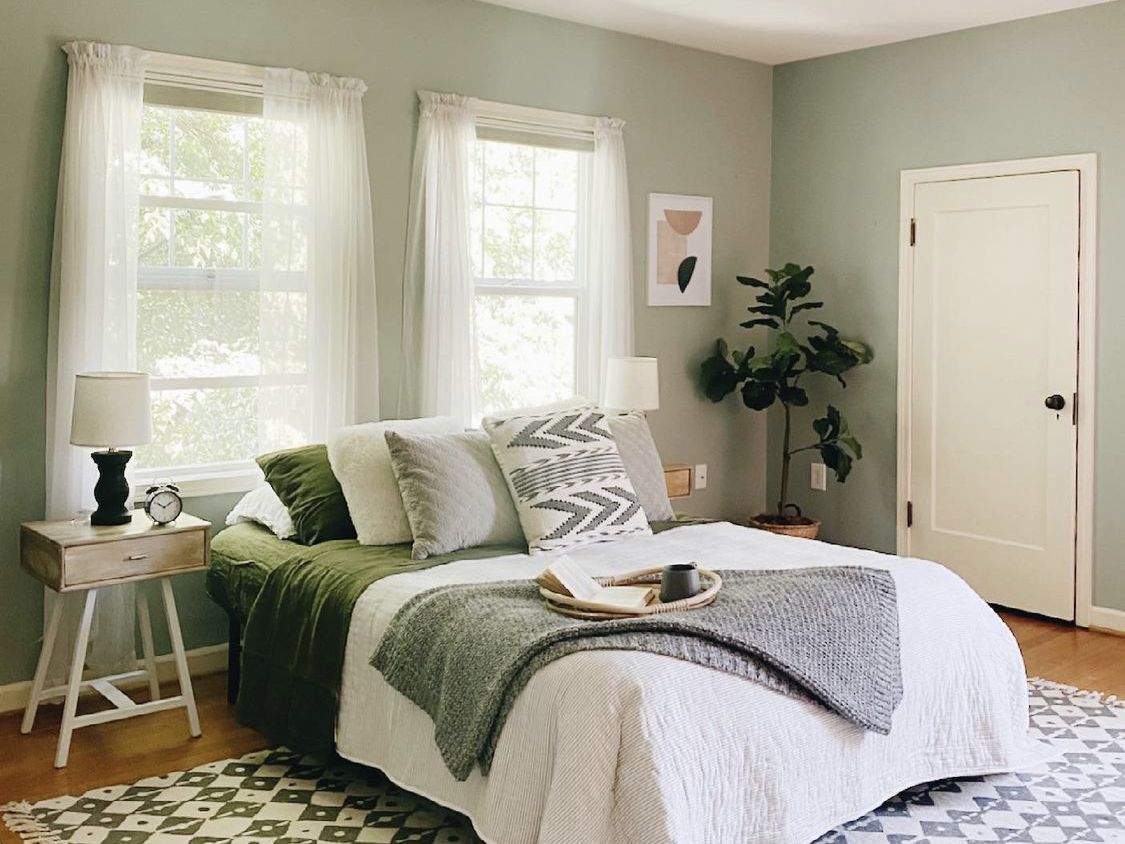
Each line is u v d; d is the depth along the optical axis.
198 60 3.96
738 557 3.53
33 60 3.66
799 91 5.80
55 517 3.71
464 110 4.61
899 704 2.93
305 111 4.17
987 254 5.09
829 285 5.74
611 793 2.39
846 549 3.63
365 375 4.38
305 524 3.77
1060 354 4.86
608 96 5.23
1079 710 3.79
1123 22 4.60
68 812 3.01
